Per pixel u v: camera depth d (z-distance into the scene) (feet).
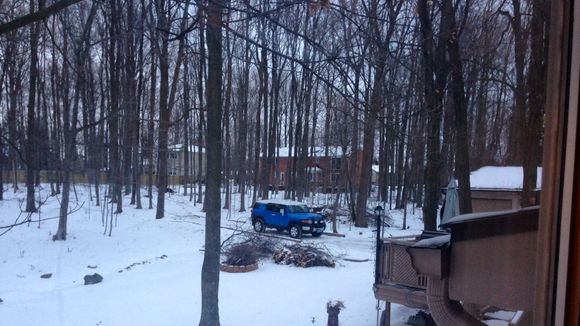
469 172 20.27
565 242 3.82
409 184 69.56
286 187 117.50
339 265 48.52
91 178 52.95
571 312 3.78
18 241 50.06
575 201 3.80
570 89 3.84
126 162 62.54
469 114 18.62
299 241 56.44
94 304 31.83
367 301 32.73
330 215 91.97
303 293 35.50
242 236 54.24
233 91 72.18
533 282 6.69
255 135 101.40
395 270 25.36
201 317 26.37
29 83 31.17
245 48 19.24
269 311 30.73
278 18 15.43
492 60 14.71
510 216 8.23
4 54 25.77
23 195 39.09
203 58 26.18
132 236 59.52
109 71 45.03
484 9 16.37
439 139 19.56
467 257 10.29
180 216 80.28
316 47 15.99
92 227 62.18
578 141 3.80
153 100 51.29
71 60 38.70
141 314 29.07
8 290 35.81
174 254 52.49
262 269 45.70
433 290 11.13
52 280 39.32
